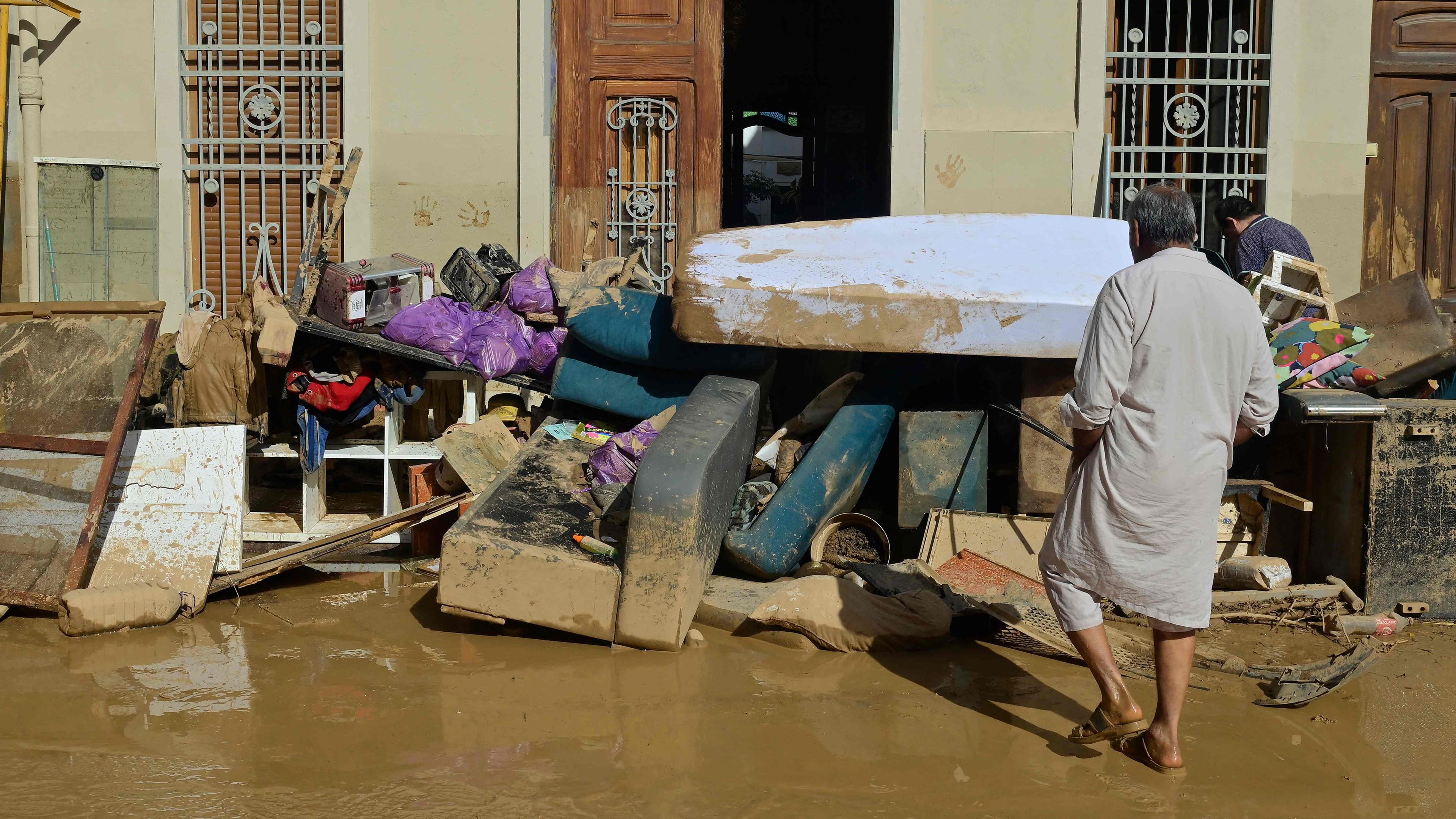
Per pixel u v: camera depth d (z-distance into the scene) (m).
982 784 3.08
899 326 4.82
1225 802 3.02
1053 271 5.04
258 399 5.30
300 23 6.79
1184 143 6.99
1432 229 7.33
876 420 5.00
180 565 4.48
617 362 5.42
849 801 2.96
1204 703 3.73
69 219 6.59
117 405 4.51
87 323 4.60
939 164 6.89
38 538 4.38
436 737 3.29
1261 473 5.09
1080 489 3.33
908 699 3.68
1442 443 4.59
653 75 7.04
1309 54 6.89
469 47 6.78
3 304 4.54
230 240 6.89
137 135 6.70
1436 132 7.30
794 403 5.77
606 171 7.09
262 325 5.12
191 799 2.88
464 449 5.12
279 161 6.86
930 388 5.36
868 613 4.16
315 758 3.14
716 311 4.91
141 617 4.24
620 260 6.03
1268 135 6.91
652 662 3.95
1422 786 3.14
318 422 5.29
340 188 5.77
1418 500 4.61
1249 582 4.69
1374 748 3.39
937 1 6.80
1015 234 5.43
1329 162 6.95
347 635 4.21
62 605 4.18
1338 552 4.77
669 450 4.06
